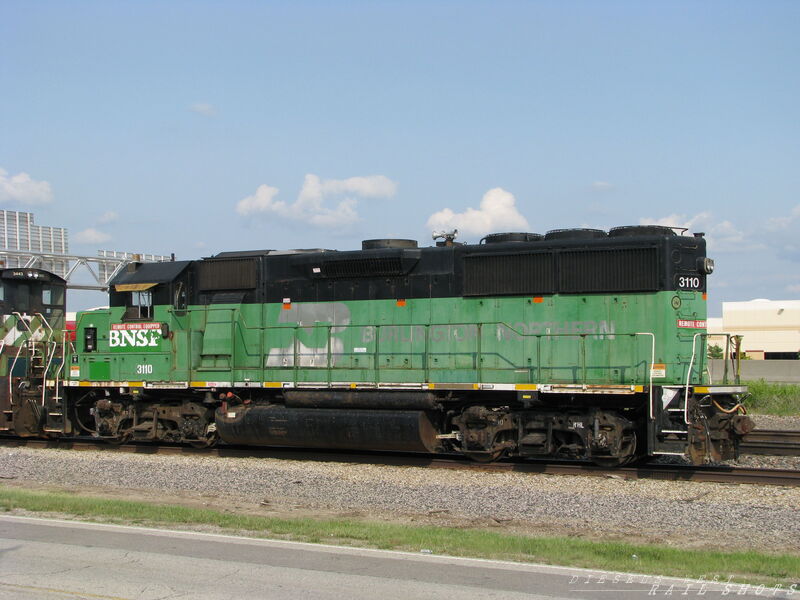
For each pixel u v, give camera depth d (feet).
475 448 51.60
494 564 26.68
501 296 52.47
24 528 32.27
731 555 28.50
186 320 60.70
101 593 23.68
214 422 60.54
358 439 53.42
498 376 51.93
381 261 55.36
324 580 24.76
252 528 32.73
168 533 31.30
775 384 106.22
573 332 50.39
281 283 58.95
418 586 24.13
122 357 62.08
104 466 51.49
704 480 46.09
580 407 50.39
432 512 38.01
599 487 43.75
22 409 66.08
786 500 39.93
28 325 68.85
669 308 48.16
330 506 39.73
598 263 49.98
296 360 57.41
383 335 55.36
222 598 23.09
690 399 46.09
